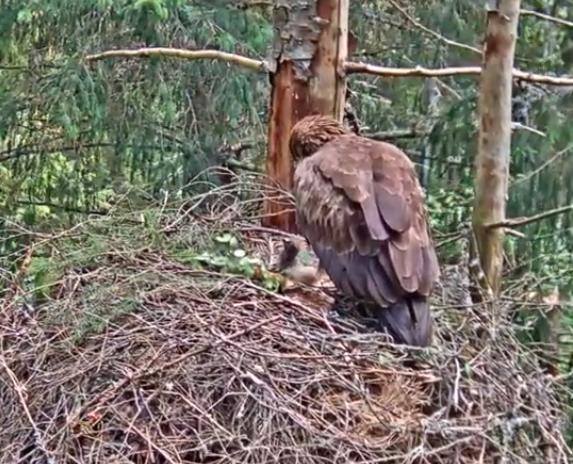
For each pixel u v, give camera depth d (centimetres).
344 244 386
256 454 322
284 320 371
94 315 370
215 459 328
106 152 743
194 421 334
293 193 440
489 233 442
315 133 433
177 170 719
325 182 397
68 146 746
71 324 371
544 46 710
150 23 680
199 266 414
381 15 817
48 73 717
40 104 713
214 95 723
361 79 823
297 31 470
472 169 688
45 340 372
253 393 335
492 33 433
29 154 754
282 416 329
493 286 439
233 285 390
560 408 397
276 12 476
